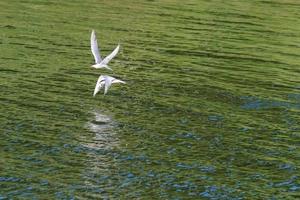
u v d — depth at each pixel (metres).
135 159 31.14
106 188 27.66
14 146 31.44
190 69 49.91
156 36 60.66
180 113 38.75
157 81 45.66
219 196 27.72
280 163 31.98
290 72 51.56
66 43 54.28
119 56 52.09
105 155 31.34
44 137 33.00
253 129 36.81
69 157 30.72
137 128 35.53
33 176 28.27
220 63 52.66
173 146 33.28
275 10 79.75
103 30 61.03
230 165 31.34
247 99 42.88
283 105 42.12
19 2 70.94
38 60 47.88
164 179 29.05
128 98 41.03
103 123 35.91
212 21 70.00
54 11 67.88
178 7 76.88
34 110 36.91
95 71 46.69
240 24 69.62
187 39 60.56
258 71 51.03
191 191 28.02
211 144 33.94
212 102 41.53
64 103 38.75
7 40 52.94
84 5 73.06
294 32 67.81
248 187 28.91
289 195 28.36
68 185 27.66
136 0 79.12
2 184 27.22
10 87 40.66
